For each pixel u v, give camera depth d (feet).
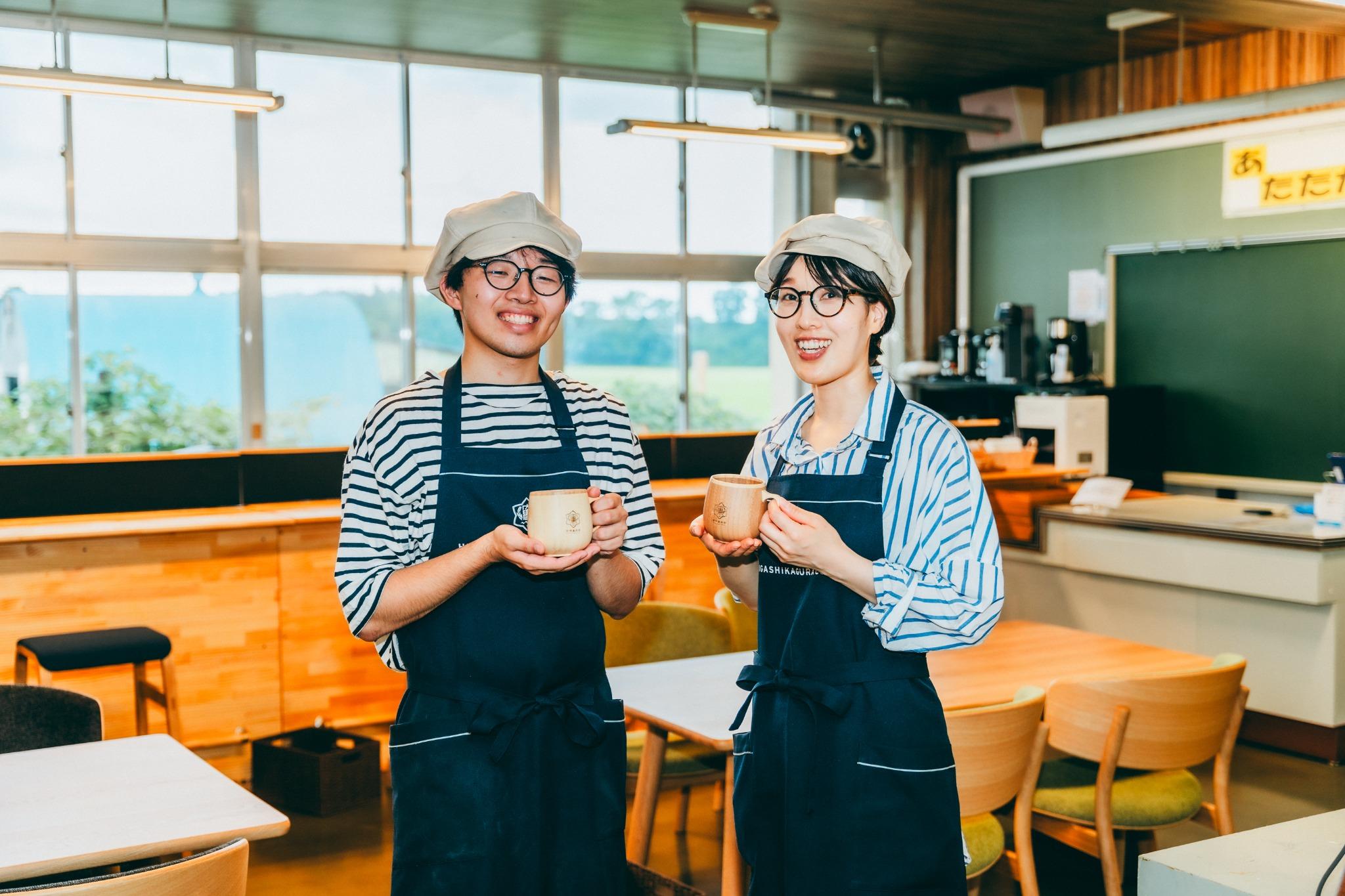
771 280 6.02
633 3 21.03
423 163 25.23
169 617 15.47
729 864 8.64
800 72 26.91
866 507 5.69
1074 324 25.48
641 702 9.17
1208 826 13.41
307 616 16.34
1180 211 24.77
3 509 15.88
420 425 5.75
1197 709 9.44
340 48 24.02
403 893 5.64
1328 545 15.14
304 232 24.25
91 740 8.33
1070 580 18.49
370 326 25.22
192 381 23.66
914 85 28.58
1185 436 25.03
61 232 22.22
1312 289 22.59
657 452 21.68
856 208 30.01
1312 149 22.31
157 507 16.99
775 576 5.95
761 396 29.68
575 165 26.76
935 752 5.68
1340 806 14.03
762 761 5.90
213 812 6.50
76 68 22.11
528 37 23.47
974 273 29.71
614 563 5.90
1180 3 18.66
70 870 5.87
